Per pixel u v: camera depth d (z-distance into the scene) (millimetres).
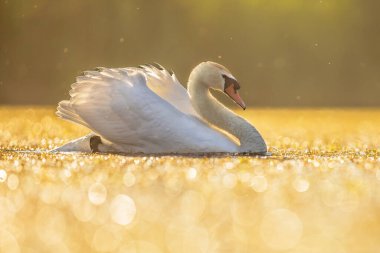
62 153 18047
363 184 13766
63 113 18031
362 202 11914
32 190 12820
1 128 29719
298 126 32812
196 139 17281
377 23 57406
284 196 12430
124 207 11297
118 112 17391
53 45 57688
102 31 58125
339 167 16203
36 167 15484
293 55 57250
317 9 57438
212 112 18438
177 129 17250
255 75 57219
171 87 18156
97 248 8781
